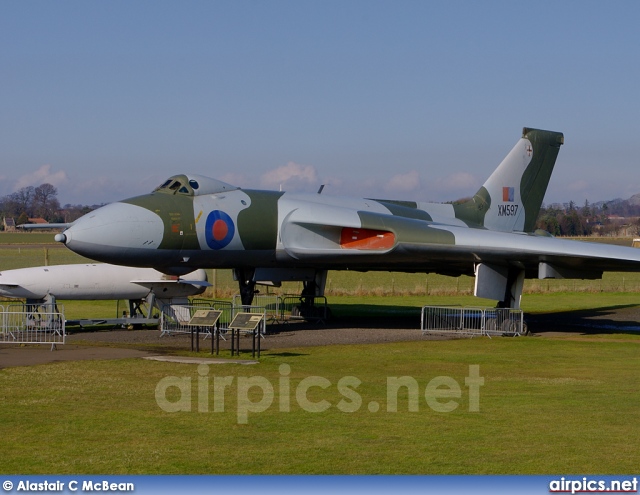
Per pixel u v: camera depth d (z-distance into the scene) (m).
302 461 8.23
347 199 24.22
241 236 20.88
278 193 22.78
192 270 21.16
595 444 8.95
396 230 21.03
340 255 21.39
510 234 22.17
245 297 23.05
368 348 17.47
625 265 21.33
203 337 19.28
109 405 10.74
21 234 128.88
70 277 21.09
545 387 12.55
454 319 23.00
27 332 19.27
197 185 20.78
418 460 8.29
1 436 9.13
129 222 19.08
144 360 14.80
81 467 8.01
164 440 9.01
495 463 8.20
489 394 11.89
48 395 11.38
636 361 15.80
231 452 8.55
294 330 21.59
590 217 152.12
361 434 9.33
